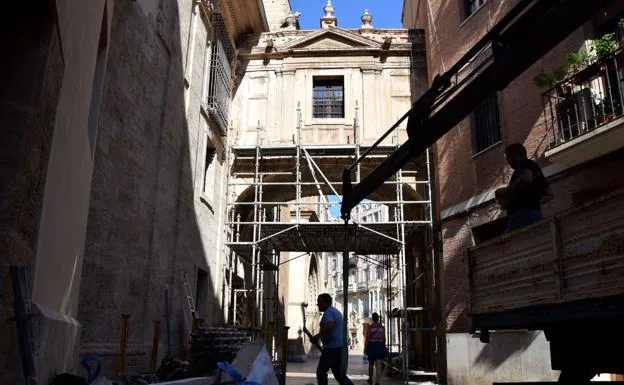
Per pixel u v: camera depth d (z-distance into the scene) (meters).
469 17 14.48
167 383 5.22
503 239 4.53
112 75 9.15
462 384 12.56
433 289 16.16
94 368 8.00
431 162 17.06
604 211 3.38
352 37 19.11
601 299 3.36
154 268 11.26
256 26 19.47
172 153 12.51
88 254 8.32
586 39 10.34
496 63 3.96
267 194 20.58
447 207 14.38
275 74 19.33
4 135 3.56
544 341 10.45
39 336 3.87
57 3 3.82
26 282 3.47
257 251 17.88
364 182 5.54
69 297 5.67
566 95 9.88
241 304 21.08
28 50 3.75
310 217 29.89
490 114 13.23
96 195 8.60
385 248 19.03
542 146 11.19
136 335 10.32
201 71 15.02
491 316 4.76
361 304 72.62
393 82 18.95
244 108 19.05
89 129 7.31
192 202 14.10
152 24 11.12
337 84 19.48
